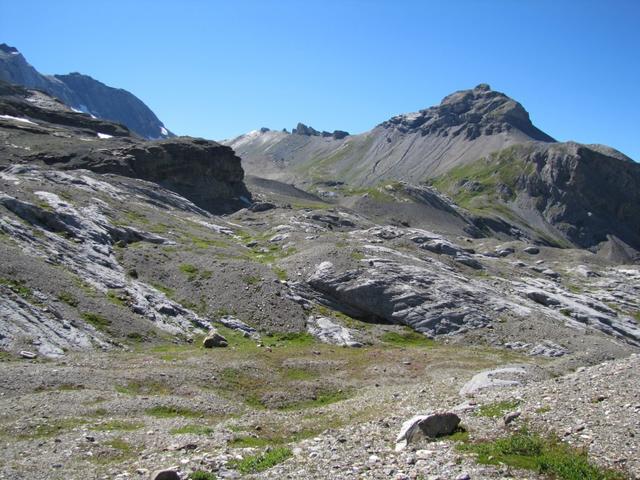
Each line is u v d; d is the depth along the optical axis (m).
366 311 89.62
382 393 42.72
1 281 56.91
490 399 29.98
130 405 36.34
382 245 119.06
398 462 21.48
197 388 42.78
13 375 39.34
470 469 19.75
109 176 149.00
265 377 48.41
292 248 114.38
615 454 19.58
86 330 56.75
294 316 79.88
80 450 27.34
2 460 25.59
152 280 81.44
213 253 99.69
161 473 21.38
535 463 19.83
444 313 87.69
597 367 31.69
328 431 28.94
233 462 24.23
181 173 192.00
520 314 92.12
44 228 81.50
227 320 75.12
